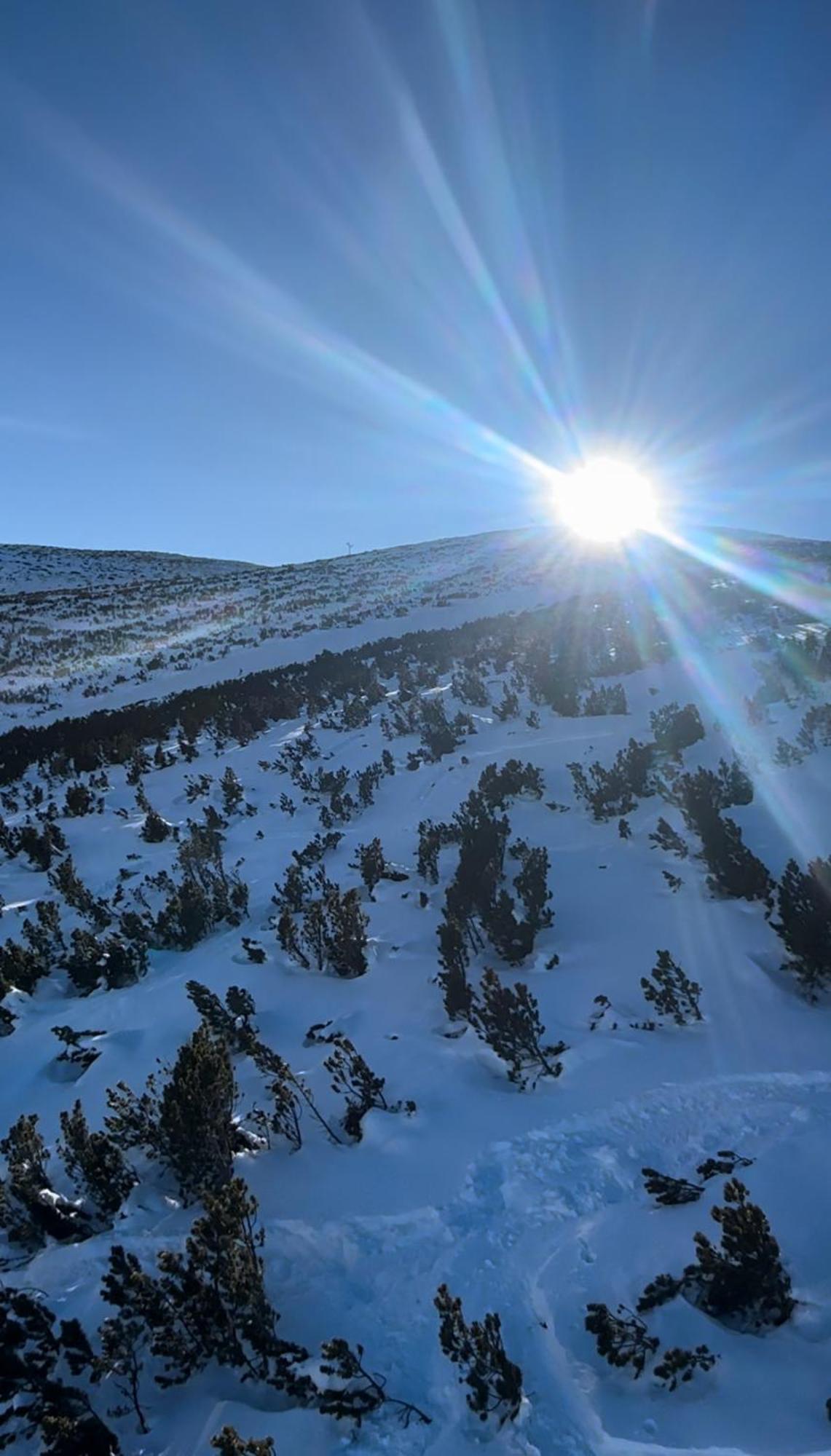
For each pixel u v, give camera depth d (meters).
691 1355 2.61
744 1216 2.81
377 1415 2.60
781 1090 3.98
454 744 11.09
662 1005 4.78
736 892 6.05
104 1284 3.28
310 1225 3.48
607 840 7.60
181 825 10.34
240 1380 2.83
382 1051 4.87
